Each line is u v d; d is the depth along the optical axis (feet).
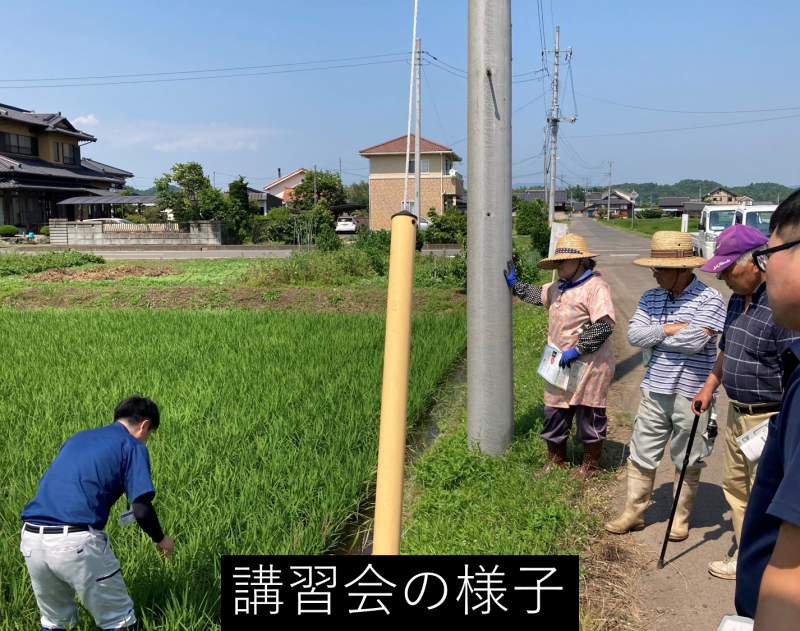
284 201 197.77
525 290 18.56
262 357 30.91
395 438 5.93
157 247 118.83
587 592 12.59
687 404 13.93
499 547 13.37
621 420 22.94
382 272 69.77
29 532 10.08
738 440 11.33
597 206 423.23
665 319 14.17
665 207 448.65
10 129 138.21
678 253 14.05
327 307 52.70
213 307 53.93
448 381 29.50
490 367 18.54
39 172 133.28
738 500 12.73
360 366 28.58
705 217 74.13
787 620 4.36
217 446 18.90
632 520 14.84
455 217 117.60
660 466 18.81
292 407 22.77
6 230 126.00
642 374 29.37
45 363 30.45
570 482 17.08
